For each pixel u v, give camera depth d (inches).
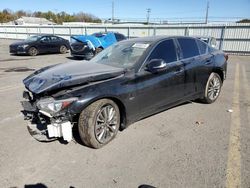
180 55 179.2
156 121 173.5
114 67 153.0
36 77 140.3
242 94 252.4
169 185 104.0
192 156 126.7
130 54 162.4
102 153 129.8
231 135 151.8
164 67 155.1
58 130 123.4
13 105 208.4
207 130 159.3
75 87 125.3
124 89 137.8
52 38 676.1
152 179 108.2
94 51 507.8
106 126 135.6
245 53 701.3
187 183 105.2
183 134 153.0
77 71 144.8
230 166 117.6
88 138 129.0
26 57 591.5
